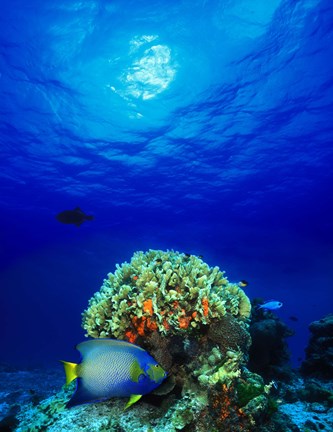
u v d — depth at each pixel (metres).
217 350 3.96
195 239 40.34
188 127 21.58
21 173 26.23
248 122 21.30
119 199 30.70
